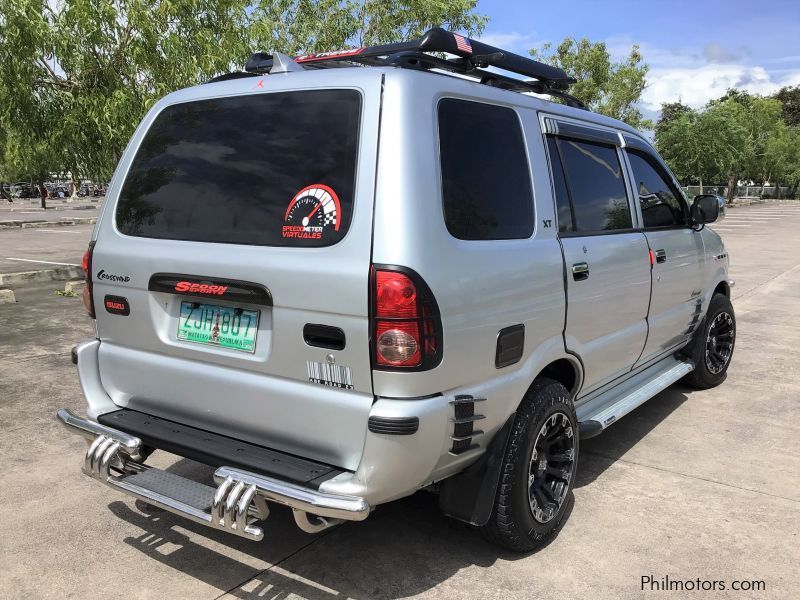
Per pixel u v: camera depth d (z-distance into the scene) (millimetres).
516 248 2854
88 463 2848
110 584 2895
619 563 3074
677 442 4496
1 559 3061
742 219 28594
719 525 3410
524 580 2939
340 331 2402
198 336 2828
